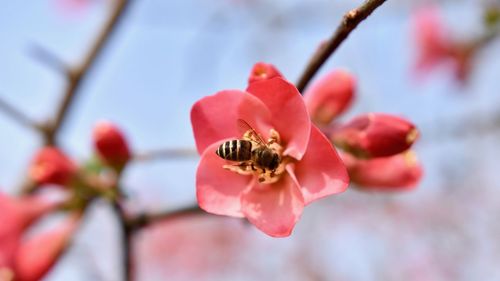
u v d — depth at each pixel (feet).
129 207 1.44
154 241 3.18
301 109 1.21
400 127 1.30
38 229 1.57
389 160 1.39
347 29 1.20
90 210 1.50
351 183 1.40
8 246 1.48
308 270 2.84
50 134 1.60
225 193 1.23
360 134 1.31
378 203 3.02
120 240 1.44
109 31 1.64
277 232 1.21
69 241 1.49
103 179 1.46
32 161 1.48
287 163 1.23
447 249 2.98
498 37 1.94
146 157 1.46
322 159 1.21
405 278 2.91
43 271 1.48
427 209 3.05
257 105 1.22
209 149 1.23
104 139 1.43
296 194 1.21
